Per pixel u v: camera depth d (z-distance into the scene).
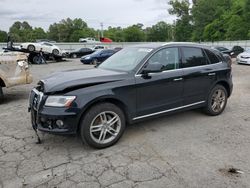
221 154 3.93
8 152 4.07
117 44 50.72
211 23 69.06
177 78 4.86
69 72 4.62
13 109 6.55
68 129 3.81
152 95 4.59
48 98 3.85
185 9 79.44
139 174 3.40
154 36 100.06
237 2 63.28
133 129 4.97
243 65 18.20
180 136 4.64
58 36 103.44
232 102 7.04
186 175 3.37
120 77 4.25
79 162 3.73
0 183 3.23
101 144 4.12
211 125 5.19
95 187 3.13
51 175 3.40
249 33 57.34
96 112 3.99
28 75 7.69
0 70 7.13
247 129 4.96
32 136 4.70
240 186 3.13
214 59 5.66
